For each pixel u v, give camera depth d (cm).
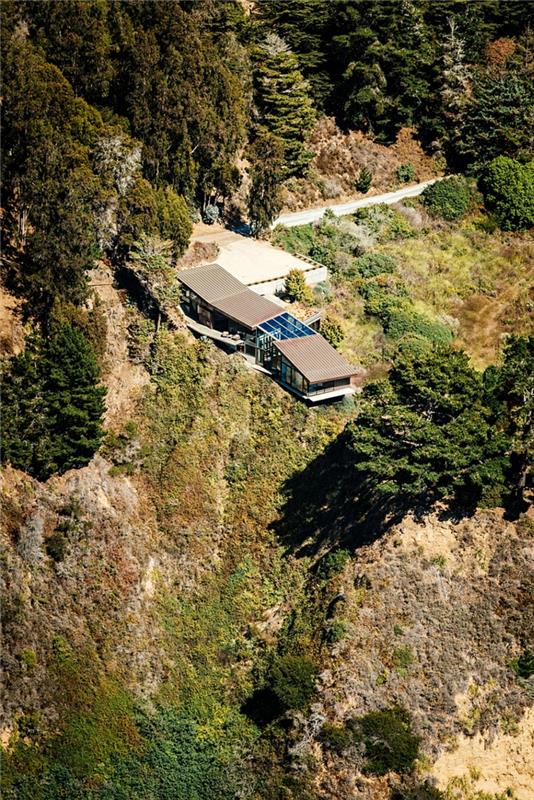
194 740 7369
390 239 10744
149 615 7781
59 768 7225
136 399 8694
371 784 6775
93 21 9881
